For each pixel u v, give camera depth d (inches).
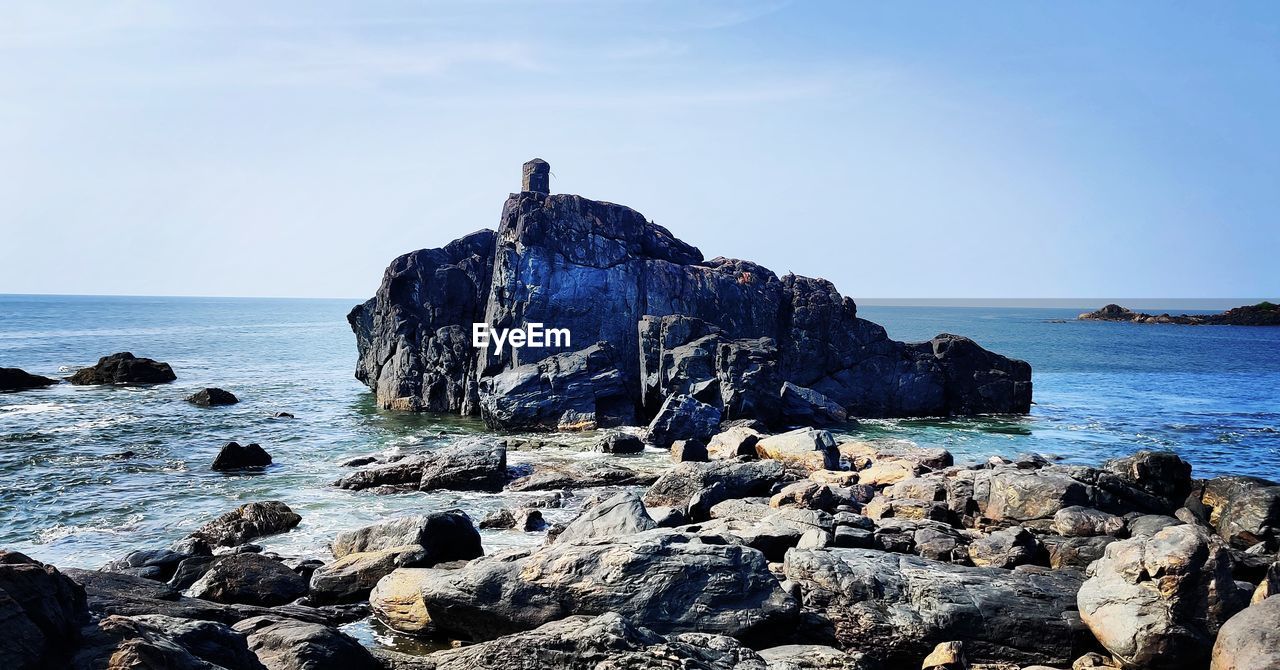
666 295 2482.8
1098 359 4638.3
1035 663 759.7
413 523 1012.5
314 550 1098.7
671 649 636.7
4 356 4343.0
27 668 447.5
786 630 783.7
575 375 2208.4
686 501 1357.0
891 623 776.3
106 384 3051.2
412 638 820.0
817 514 1055.0
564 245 2461.9
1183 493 1107.9
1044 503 1075.9
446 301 2608.3
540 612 785.6
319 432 2101.4
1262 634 627.5
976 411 2516.0
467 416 2412.6
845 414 2326.5
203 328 7819.9
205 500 1378.0
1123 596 732.0
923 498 1216.2
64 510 1300.4
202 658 544.7
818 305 2527.1
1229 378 3614.7
